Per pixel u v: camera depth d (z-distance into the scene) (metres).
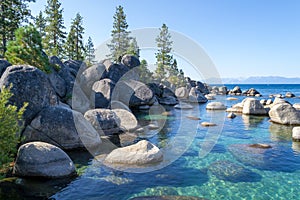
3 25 23.73
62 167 6.84
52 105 10.39
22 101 9.08
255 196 6.02
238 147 10.61
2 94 5.88
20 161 6.70
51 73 16.41
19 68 9.62
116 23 23.28
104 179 6.84
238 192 6.22
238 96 46.34
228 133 13.76
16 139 5.94
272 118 17.34
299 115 16.28
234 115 19.75
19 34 14.25
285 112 16.56
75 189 6.15
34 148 6.83
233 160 8.84
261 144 11.00
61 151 7.13
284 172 7.66
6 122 5.65
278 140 12.05
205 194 6.08
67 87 17.50
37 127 8.99
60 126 9.25
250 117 19.59
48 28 34.25
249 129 14.90
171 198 5.73
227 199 5.82
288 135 13.21
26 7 26.47
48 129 9.10
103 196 5.84
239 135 13.22
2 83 9.02
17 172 6.70
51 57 18.38
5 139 5.60
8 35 25.03
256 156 9.33
